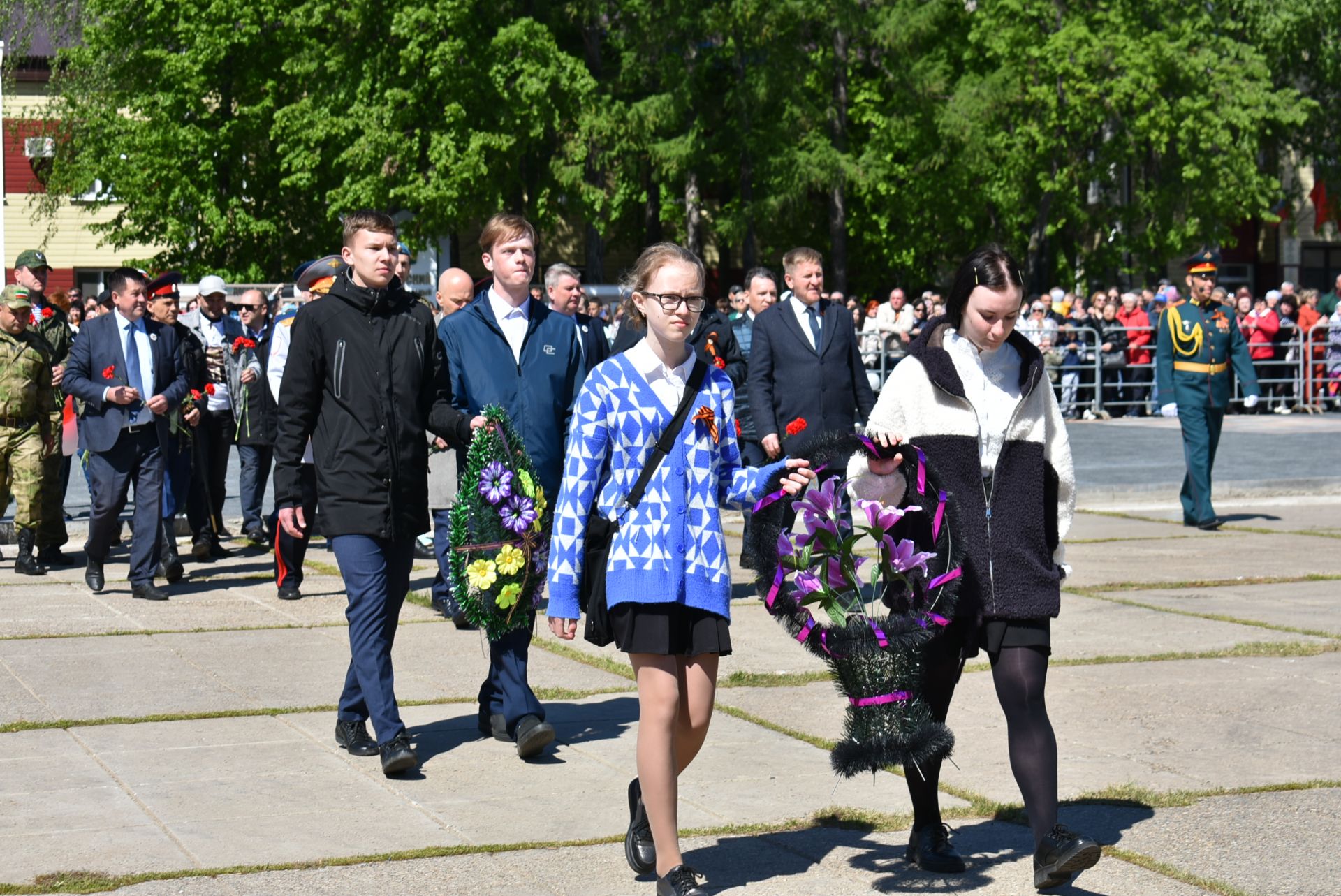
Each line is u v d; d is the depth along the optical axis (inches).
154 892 170.4
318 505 233.1
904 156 1565.0
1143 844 189.0
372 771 225.1
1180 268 1686.8
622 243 1755.7
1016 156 1413.6
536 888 173.8
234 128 1428.4
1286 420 918.4
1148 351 947.3
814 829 198.5
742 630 342.3
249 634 334.6
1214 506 582.2
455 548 232.8
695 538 169.0
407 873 178.7
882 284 1752.0
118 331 386.6
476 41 1283.2
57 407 435.2
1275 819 199.2
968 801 209.9
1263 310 973.2
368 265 230.4
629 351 174.7
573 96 1310.3
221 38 1405.0
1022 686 171.3
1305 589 390.6
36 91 1658.5
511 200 1381.6
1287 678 286.2
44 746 236.7
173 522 410.9
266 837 191.6
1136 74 1339.8
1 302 424.5
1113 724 252.4
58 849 185.5
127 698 269.9
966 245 1585.9
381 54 1295.5
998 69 1445.6
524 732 230.8
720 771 225.0
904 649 167.3
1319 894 170.7
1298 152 1738.4
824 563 173.3
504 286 247.8
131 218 1449.3
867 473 176.2
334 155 1352.1
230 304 636.1
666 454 169.6
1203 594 383.2
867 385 351.9
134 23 1432.1
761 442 342.0
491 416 233.5
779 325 346.3
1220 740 241.8
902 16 1381.6
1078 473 646.5
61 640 326.3
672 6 1354.6
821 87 1477.6
